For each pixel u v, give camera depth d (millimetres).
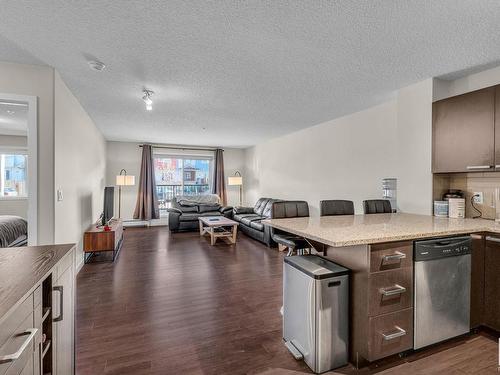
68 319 1392
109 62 2420
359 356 1673
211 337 2031
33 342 938
